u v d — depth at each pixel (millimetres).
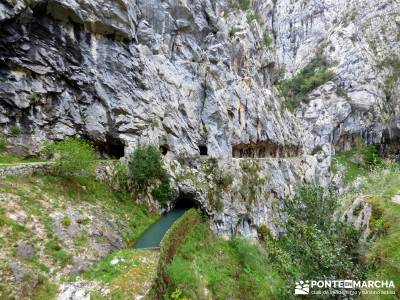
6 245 19172
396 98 128875
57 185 29469
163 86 53875
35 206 23953
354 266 15852
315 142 121938
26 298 17281
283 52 175125
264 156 82875
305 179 89938
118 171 39281
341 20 161875
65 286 18922
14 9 34062
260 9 188875
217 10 80438
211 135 60156
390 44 145750
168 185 44500
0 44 34344
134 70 48062
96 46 43812
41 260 19906
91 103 42719
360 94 129125
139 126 46094
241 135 69562
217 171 57719
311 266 16062
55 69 39156
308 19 174875
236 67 77688
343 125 126875
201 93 63562
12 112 35188
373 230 18047
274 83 111500
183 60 63062
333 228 18672
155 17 59469
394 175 35688
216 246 37656
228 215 54000
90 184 33969
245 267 35312
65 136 39375
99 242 24594
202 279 27375
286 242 19719
